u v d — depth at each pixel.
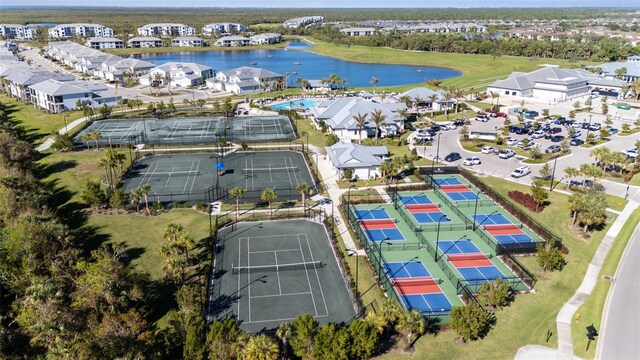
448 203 97.50
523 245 78.31
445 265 74.12
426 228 87.12
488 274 72.00
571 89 192.75
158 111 174.12
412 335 57.94
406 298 65.94
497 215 92.62
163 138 141.88
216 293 66.69
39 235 67.88
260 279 70.19
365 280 69.75
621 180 108.38
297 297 65.94
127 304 60.38
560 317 61.72
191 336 52.00
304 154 128.12
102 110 166.62
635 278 70.81
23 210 81.88
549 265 71.19
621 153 116.75
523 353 55.31
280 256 76.69
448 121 161.25
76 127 152.50
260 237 82.81
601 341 57.38
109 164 101.19
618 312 62.84
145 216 90.00
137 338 52.84
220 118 168.38
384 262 75.38
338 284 69.12
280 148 133.00
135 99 195.88
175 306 63.25
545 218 90.12
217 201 97.50
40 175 111.88
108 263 62.44
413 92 178.75
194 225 86.38
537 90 196.62
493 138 138.75
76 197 98.75
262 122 162.75
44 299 55.47
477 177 110.38
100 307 57.88
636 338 57.97
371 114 140.88
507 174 113.00
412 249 79.56
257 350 48.44
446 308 63.69
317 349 51.69
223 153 128.62
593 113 170.50
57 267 64.81
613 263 74.75
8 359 52.56
